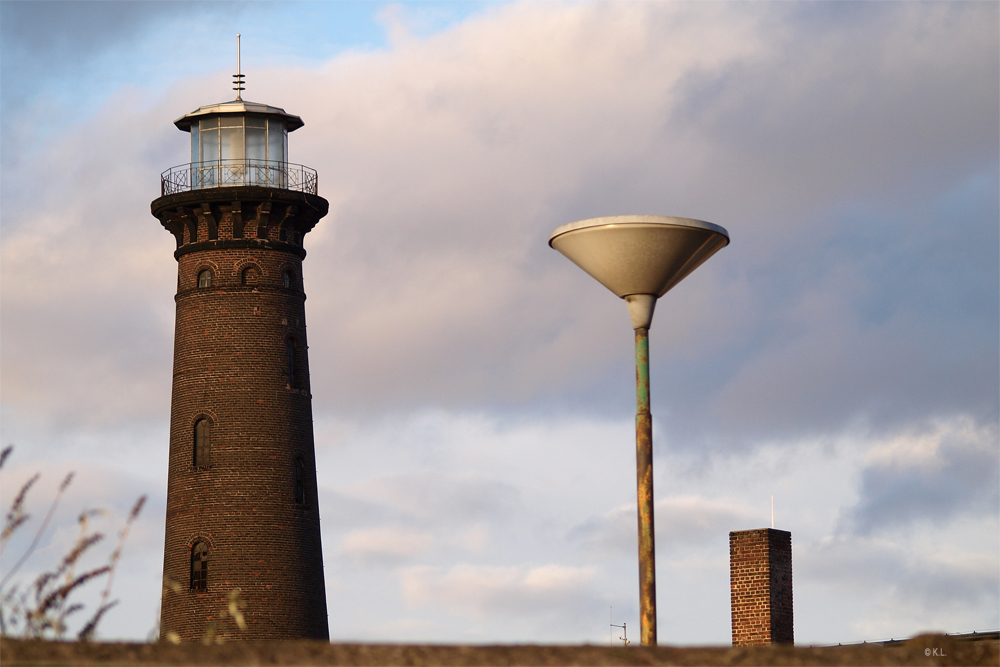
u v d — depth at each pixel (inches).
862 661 1524.4
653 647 1517.0
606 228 1946.4
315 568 3838.6
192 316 3875.5
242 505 3754.9
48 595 1366.9
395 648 1461.6
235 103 3996.1
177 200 3892.7
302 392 3895.2
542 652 1471.5
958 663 1605.6
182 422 3841.0
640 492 1946.4
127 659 1370.6
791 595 2524.6
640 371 1982.0
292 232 3964.1
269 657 1409.9
